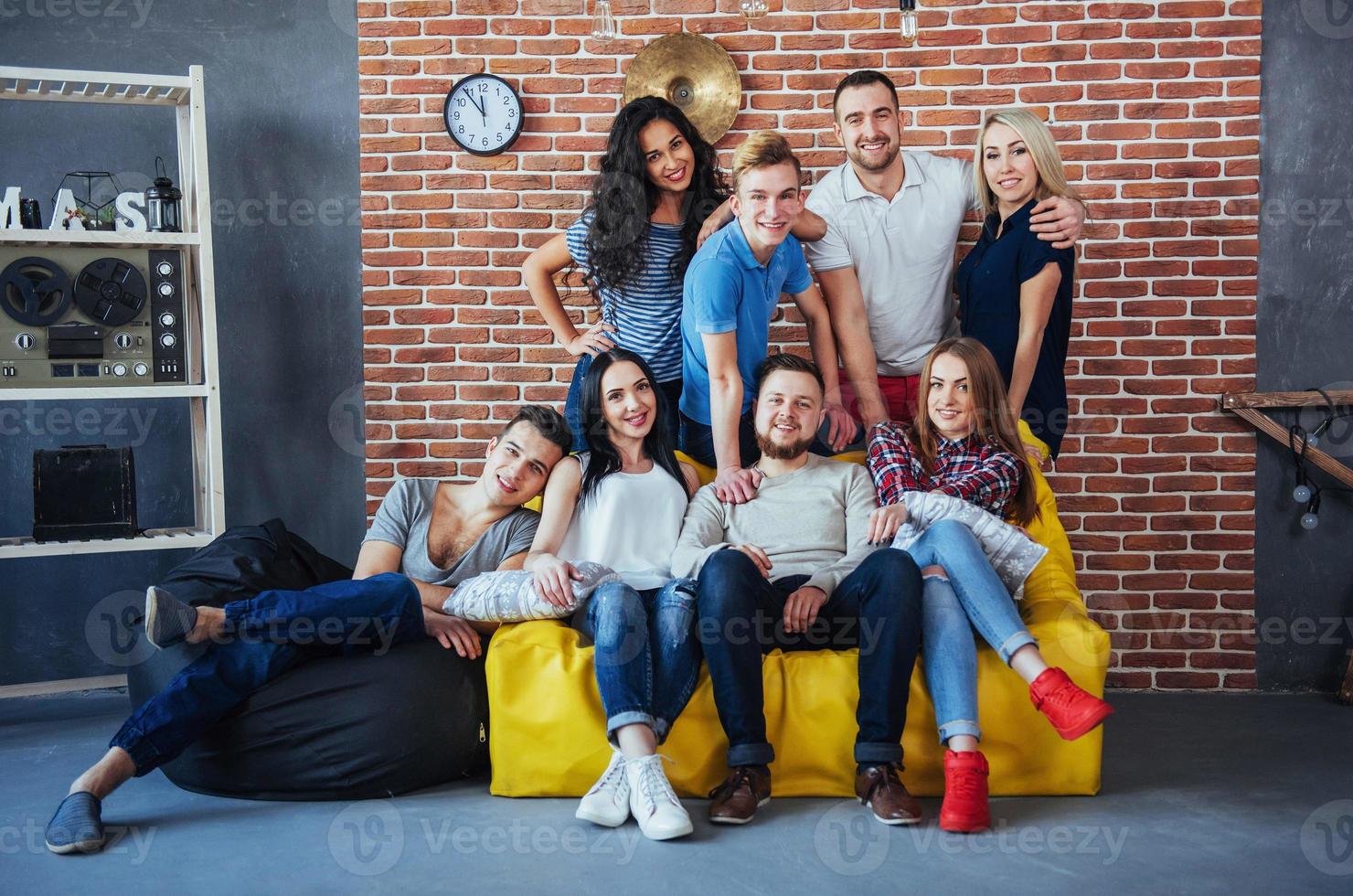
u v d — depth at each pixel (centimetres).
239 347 380
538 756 261
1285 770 283
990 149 339
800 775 261
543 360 382
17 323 332
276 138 379
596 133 375
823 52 371
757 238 295
